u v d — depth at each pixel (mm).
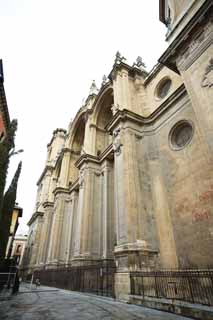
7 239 17219
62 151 37062
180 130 14125
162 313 7293
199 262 9648
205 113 9336
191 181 11523
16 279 14383
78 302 9875
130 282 10266
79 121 33344
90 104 29438
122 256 11648
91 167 22734
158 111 16156
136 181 13883
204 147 9234
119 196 14086
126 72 20547
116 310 7785
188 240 10586
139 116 16844
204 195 10438
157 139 15508
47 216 35812
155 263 11352
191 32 11039
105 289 12578
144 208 13180
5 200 17984
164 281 10328
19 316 6598
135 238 11883
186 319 6363
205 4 10273
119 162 15352
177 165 12914
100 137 25672
